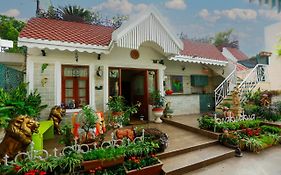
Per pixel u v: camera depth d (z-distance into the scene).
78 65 8.68
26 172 4.01
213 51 14.45
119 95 9.60
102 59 9.13
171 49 9.13
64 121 8.20
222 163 6.02
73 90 8.63
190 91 13.14
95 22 16.80
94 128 5.37
